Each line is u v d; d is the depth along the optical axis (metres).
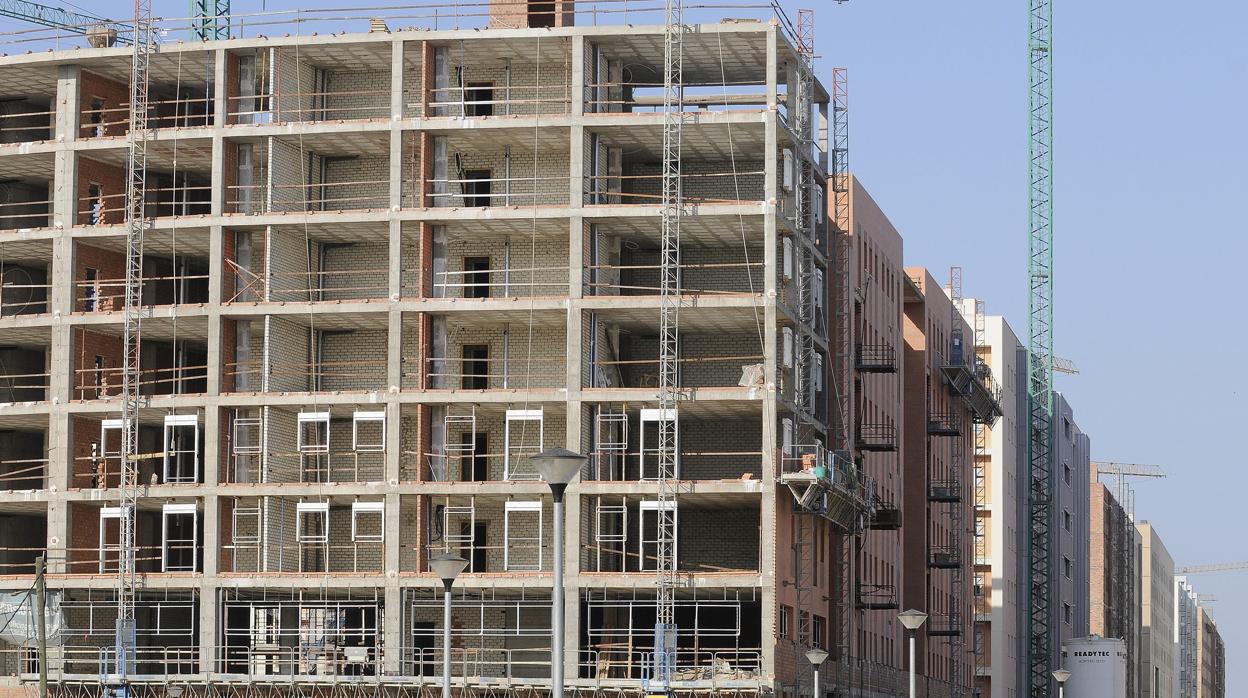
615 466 92.00
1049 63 179.88
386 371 92.25
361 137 91.00
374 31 91.12
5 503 92.62
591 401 88.12
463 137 90.81
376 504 88.25
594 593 89.38
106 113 96.44
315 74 94.00
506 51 91.44
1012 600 163.38
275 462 90.88
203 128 91.81
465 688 85.00
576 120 89.25
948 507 139.50
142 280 91.88
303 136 91.00
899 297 122.31
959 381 137.75
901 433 122.62
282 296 91.62
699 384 93.62
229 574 89.06
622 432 92.56
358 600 92.56
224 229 91.38
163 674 89.69
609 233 92.12
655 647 84.81
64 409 92.19
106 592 94.19
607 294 92.31
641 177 89.25
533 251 92.00
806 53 95.75
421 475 88.31
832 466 91.81
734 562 92.56
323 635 89.19
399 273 89.56
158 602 90.62
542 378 91.38
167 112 98.44
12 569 96.06
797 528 92.56
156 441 96.94
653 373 94.25
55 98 96.94
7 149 94.19
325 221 89.75
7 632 91.25
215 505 89.81
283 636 92.88
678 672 85.69
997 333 163.50
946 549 138.12
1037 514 174.00
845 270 104.19
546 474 42.81
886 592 115.81
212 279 91.12
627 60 94.19
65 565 91.44
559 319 90.00
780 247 90.88
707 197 95.00
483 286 89.19
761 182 94.75
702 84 97.44
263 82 93.06
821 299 99.12
